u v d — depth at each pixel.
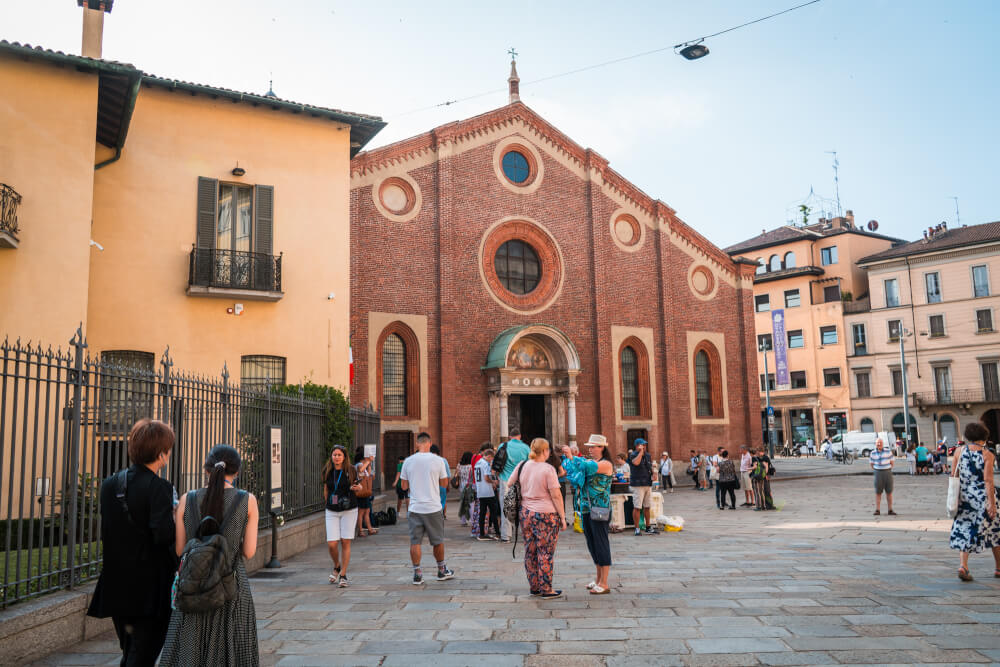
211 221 18.70
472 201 28.77
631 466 15.48
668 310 32.88
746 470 22.45
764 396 64.50
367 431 20.06
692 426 33.03
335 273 20.23
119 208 17.75
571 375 29.19
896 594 8.60
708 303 34.53
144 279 17.86
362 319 25.55
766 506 20.86
